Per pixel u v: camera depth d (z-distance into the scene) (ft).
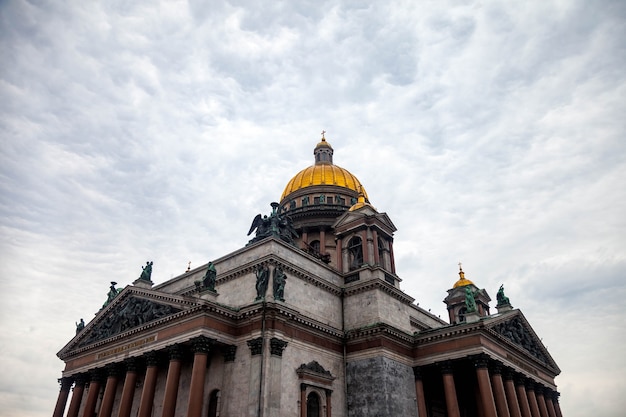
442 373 188.34
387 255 224.94
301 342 171.83
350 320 199.11
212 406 161.17
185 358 165.37
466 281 287.69
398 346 191.62
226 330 162.71
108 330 199.21
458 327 188.14
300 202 303.48
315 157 350.02
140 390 190.60
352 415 179.01
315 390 169.99
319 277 195.42
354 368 186.09
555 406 248.11
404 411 179.93
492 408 170.91
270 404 147.64
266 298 164.96
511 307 230.68
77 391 203.31
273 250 182.09
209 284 167.02
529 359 224.33
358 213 226.17
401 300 211.00
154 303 183.21
